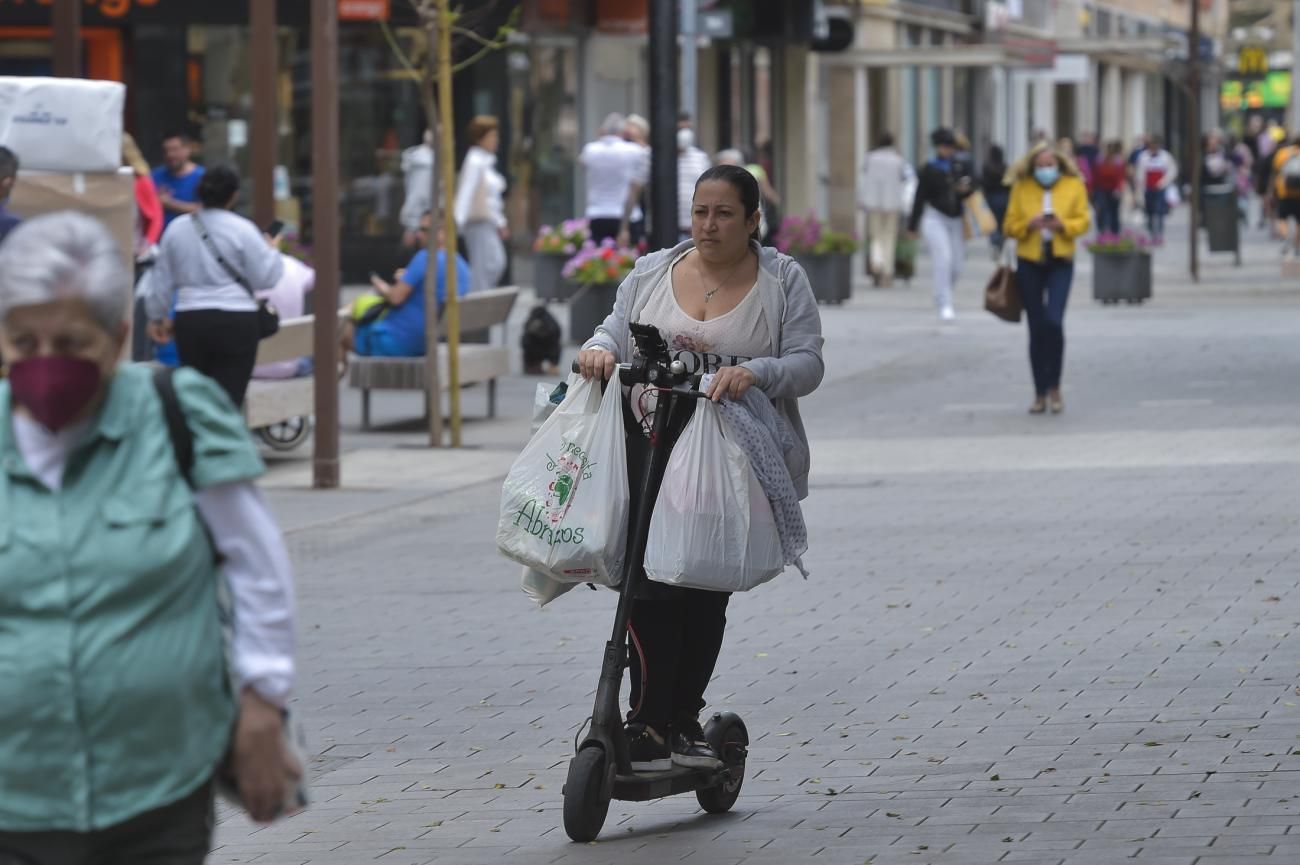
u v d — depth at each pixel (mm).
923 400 44344
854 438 38500
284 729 9570
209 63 76625
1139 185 124562
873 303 74562
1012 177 40938
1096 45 95375
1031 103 161625
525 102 80438
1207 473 32750
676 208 45125
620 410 15141
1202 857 14297
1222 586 23906
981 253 114125
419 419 43500
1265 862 14156
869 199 84625
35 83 30469
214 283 32406
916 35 127438
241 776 9539
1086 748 17328
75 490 9211
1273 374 46906
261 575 9492
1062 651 20922
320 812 16203
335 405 33844
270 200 46938
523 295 78625
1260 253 103500
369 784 16984
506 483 15305
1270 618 22172
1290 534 27188
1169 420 39625
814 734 18125
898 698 19266
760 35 93500
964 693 19375
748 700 19375
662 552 14852
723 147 102188
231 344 32469
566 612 23938
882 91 121438
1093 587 24094
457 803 16375
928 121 131750
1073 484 32094
